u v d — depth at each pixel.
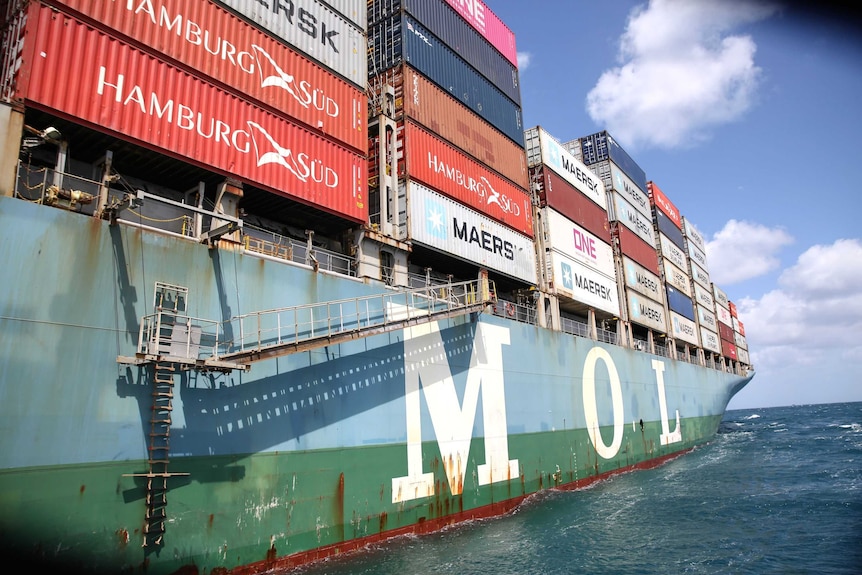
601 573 16.91
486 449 25.16
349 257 22.55
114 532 12.89
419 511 21.11
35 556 11.72
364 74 23.44
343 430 18.88
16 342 12.17
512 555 18.69
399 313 20.81
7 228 12.48
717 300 71.69
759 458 44.00
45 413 12.34
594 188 43.53
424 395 22.52
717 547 19.33
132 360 13.55
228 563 14.88
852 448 47.47
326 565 17.17
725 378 66.88
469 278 31.30
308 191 19.86
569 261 37.03
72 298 13.23
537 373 30.17
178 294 15.27
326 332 19.19
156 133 15.68
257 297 17.39
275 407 16.95
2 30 14.96
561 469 30.36
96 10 14.93
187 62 16.84
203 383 15.29
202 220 17.66
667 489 30.94
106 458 13.07
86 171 16.67
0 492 11.46
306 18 21.20
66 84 14.03
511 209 32.16
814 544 19.11
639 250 49.50
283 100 19.59
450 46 30.23
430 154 26.56
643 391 42.62
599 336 40.09
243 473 15.68
